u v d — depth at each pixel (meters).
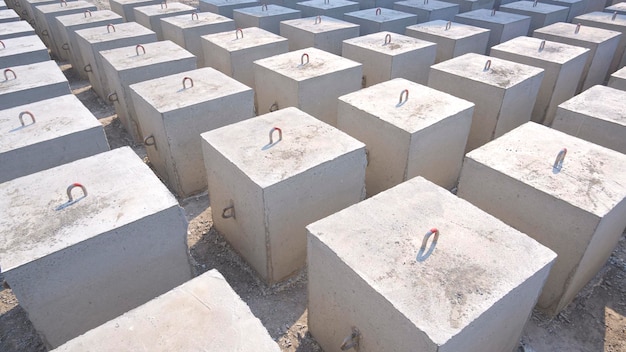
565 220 3.25
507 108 5.44
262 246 3.77
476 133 5.77
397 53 6.56
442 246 2.60
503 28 8.62
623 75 5.62
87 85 8.78
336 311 2.90
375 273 2.43
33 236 2.78
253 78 7.09
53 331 2.95
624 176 3.46
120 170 3.50
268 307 3.88
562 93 6.68
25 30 7.71
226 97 4.96
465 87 5.62
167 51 6.46
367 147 4.83
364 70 7.07
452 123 4.65
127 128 6.77
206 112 4.89
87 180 3.37
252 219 3.71
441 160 4.89
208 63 7.56
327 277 2.79
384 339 2.47
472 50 7.96
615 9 9.77
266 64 6.09
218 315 2.21
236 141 3.94
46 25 9.77
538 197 3.35
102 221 2.92
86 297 2.98
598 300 3.93
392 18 9.13
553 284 3.58
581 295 3.97
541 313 3.80
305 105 5.67
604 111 4.60
